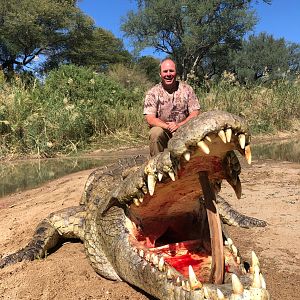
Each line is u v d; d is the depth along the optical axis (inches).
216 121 51.3
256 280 49.7
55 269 87.7
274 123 357.7
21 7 736.3
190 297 53.7
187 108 121.6
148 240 74.8
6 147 279.0
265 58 906.7
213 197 59.9
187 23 746.2
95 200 91.0
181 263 65.7
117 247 74.7
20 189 176.9
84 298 74.5
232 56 872.3
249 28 760.3
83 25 809.5
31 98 310.3
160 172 59.2
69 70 355.6
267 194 134.3
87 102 323.0
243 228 106.1
